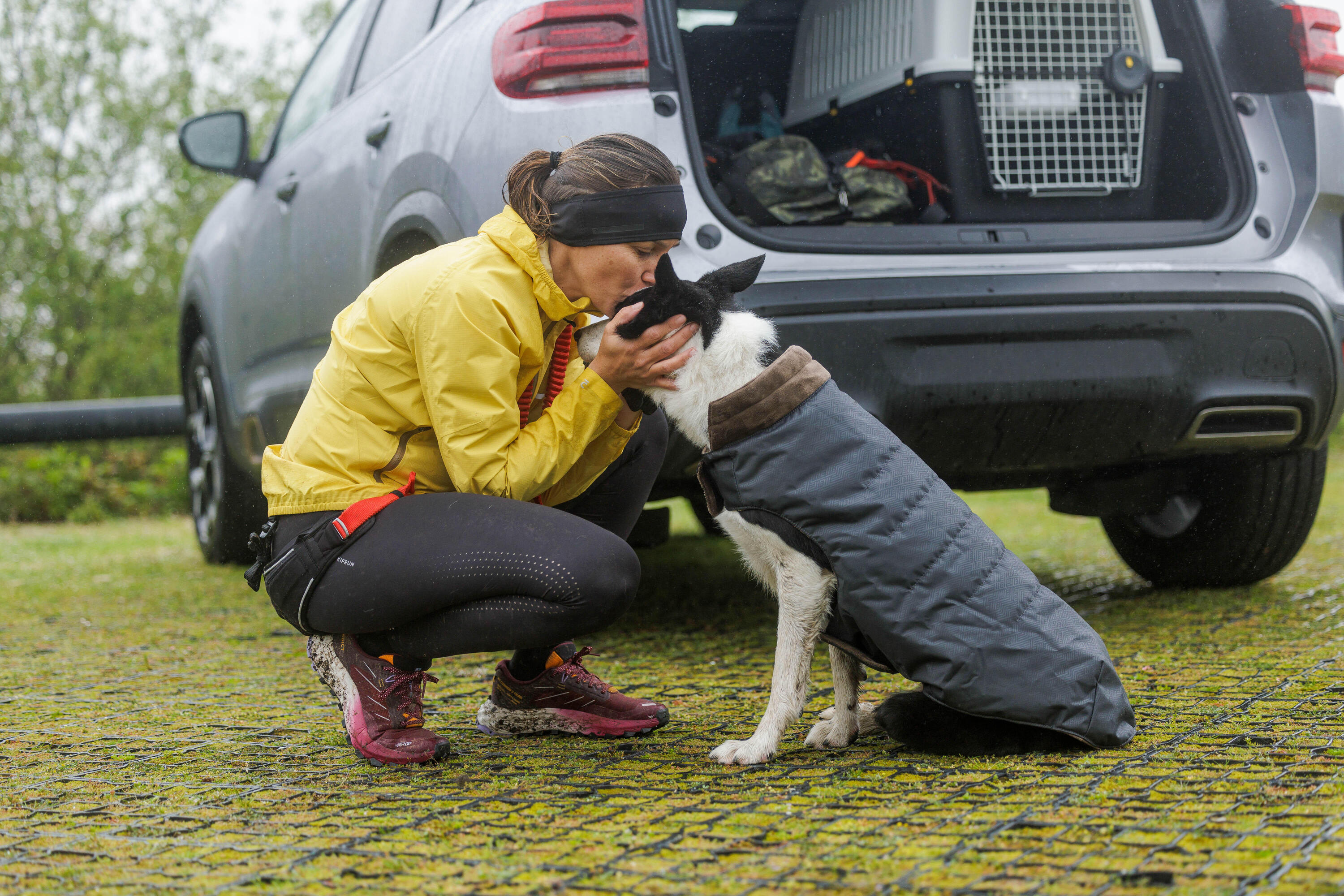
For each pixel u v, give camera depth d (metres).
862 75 3.34
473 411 1.88
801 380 1.91
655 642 3.22
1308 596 3.46
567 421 1.94
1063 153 3.11
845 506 1.85
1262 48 3.14
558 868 1.43
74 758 2.08
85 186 11.74
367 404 1.95
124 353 11.55
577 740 2.17
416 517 1.90
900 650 1.86
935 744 1.93
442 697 2.60
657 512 3.47
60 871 1.48
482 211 2.66
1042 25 3.07
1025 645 1.84
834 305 2.54
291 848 1.54
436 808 1.71
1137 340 2.75
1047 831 1.49
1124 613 3.35
